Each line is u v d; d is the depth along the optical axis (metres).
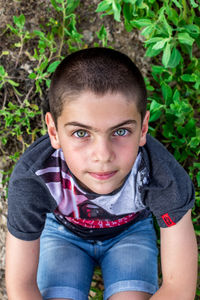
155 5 1.72
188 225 1.34
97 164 1.09
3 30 1.80
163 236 1.35
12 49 1.80
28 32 1.78
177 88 1.80
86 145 1.09
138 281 1.39
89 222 1.45
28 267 1.35
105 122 1.03
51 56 1.80
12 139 1.86
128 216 1.46
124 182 1.29
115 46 1.83
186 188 1.31
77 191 1.32
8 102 1.82
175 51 1.69
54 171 1.30
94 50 1.09
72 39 1.76
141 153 1.31
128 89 1.04
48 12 1.79
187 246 1.32
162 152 1.37
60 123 1.11
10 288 1.34
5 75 1.72
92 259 1.60
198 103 1.79
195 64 1.73
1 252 1.92
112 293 1.40
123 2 1.73
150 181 1.31
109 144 1.07
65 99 1.05
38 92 1.80
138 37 1.80
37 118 1.84
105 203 1.35
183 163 1.86
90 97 1.01
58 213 1.44
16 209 1.29
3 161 1.88
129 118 1.05
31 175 1.27
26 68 1.80
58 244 1.52
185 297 1.32
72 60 1.08
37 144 1.40
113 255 1.50
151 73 1.79
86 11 1.81
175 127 1.82
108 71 1.03
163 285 1.35
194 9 1.74
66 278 1.42
